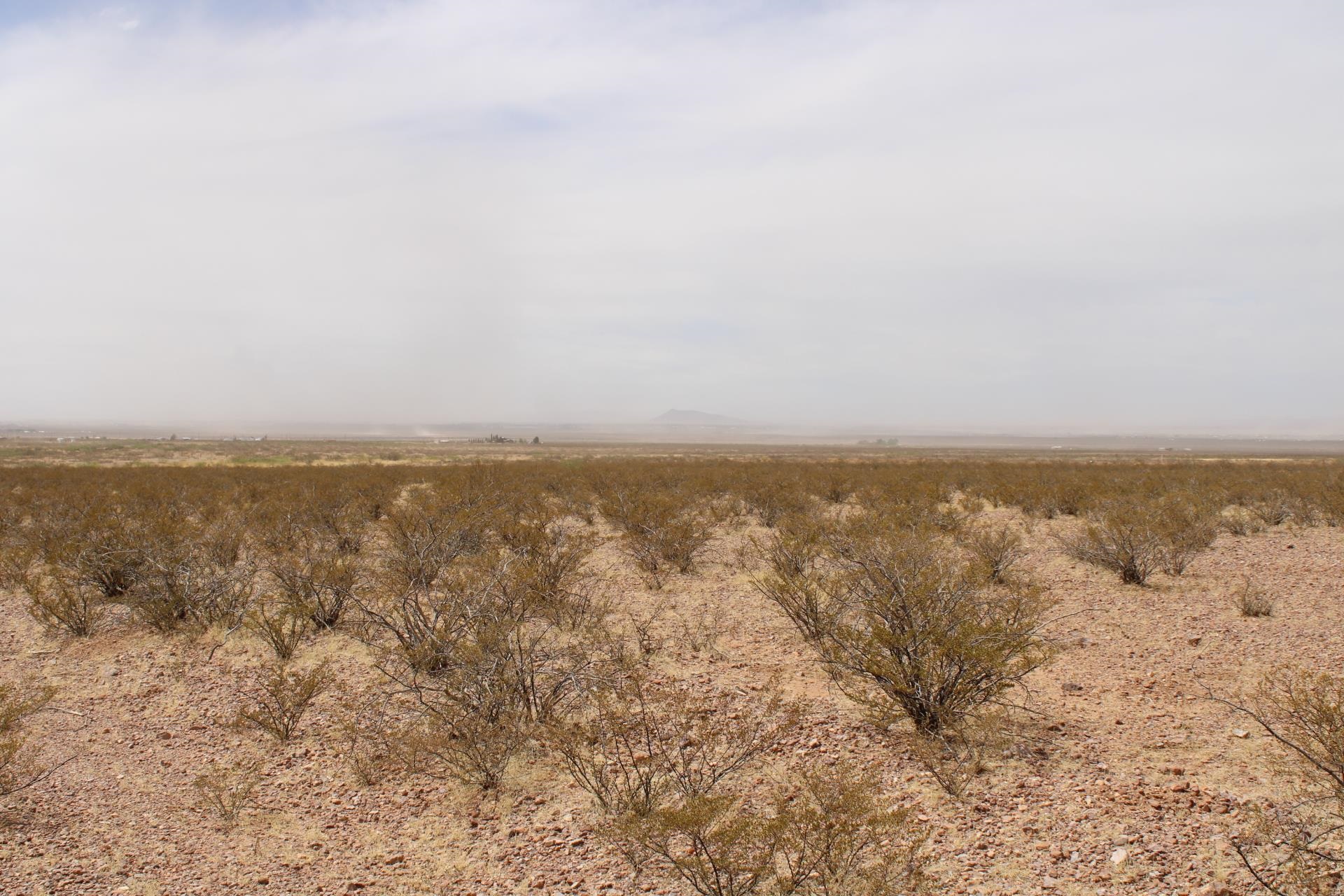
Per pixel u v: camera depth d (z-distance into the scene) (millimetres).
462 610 8445
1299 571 13344
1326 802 5062
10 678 8805
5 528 17906
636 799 5402
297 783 6117
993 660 6453
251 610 10461
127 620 10898
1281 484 24641
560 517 19750
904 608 6992
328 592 10680
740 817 4910
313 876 4855
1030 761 6047
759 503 21734
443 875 4836
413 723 6867
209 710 7723
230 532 14344
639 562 13805
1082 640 9430
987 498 26094
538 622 9773
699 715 6953
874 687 7441
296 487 24797
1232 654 8781
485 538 14172
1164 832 4914
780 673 8289
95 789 6070
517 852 5062
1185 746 6262
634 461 49031
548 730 6348
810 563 11523
